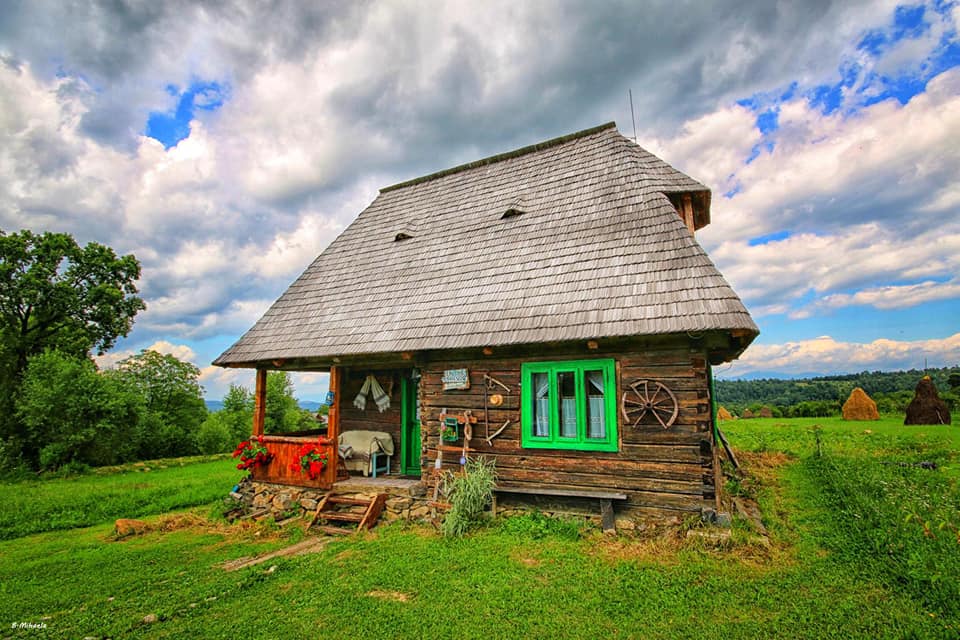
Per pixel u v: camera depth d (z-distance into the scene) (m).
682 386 7.64
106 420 22.45
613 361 8.16
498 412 9.02
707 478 7.32
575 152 12.28
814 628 4.67
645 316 7.62
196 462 24.78
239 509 10.88
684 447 7.52
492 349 8.80
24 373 24.53
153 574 7.25
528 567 6.54
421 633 4.99
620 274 8.62
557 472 8.38
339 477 10.69
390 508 9.46
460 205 13.05
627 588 5.71
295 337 11.31
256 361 11.33
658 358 7.86
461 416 9.17
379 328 10.34
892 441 15.12
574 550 7.02
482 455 9.04
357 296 11.76
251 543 8.77
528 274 9.71
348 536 8.72
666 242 8.72
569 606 5.38
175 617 5.63
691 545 6.77
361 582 6.37
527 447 8.66
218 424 31.25
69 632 5.34
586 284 8.80
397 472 11.59
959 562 5.47
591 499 8.10
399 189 15.52
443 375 9.61
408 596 5.92
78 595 6.49
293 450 10.86
